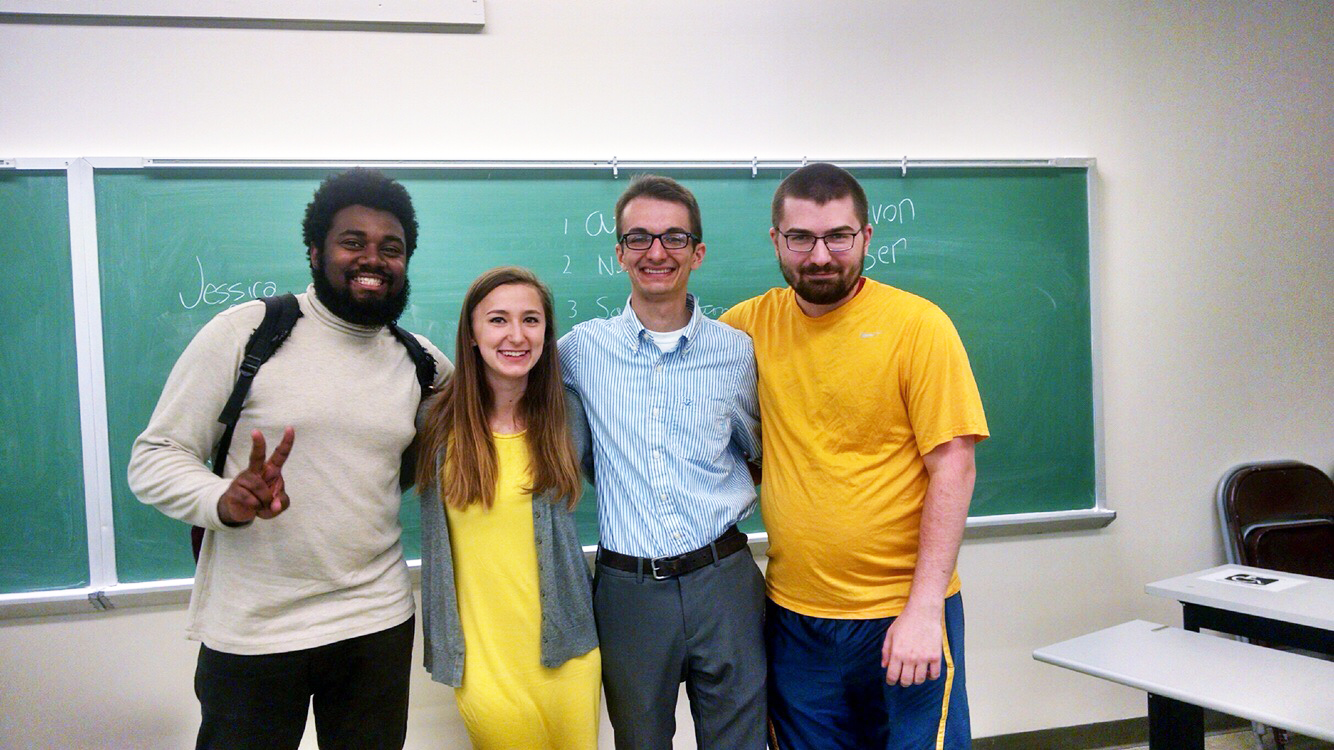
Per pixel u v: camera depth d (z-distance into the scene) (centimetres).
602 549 142
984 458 221
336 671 127
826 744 146
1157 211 232
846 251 134
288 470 121
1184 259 234
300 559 122
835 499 140
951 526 133
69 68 180
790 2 211
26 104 178
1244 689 137
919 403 137
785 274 141
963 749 142
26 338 178
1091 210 224
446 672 131
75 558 180
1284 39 238
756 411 155
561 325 200
